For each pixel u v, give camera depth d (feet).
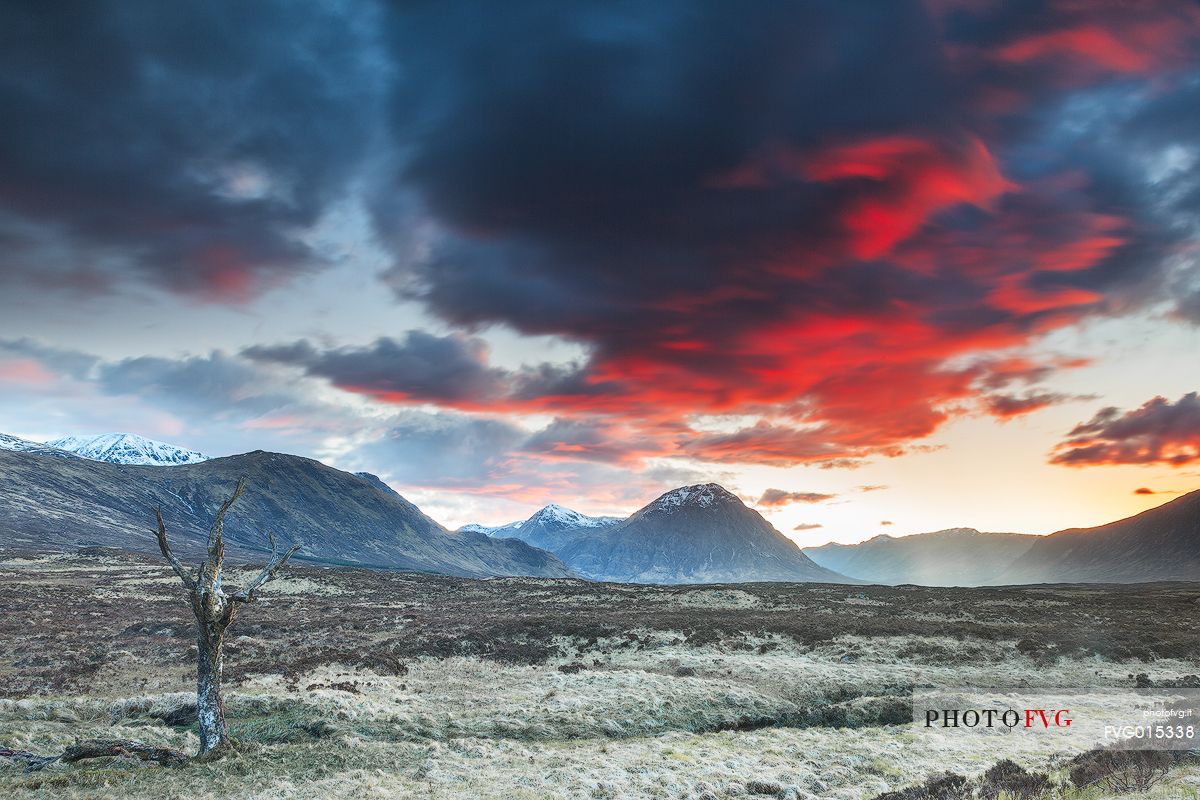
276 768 81.05
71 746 84.07
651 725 116.37
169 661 170.40
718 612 270.67
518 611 287.89
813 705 136.67
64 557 532.32
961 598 309.83
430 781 78.38
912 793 71.41
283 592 356.18
